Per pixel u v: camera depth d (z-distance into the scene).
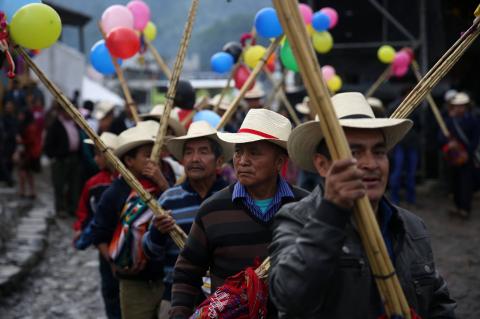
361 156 2.27
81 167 11.02
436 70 2.76
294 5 2.03
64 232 10.05
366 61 14.24
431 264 2.42
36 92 15.32
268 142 3.27
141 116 5.95
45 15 3.51
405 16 13.80
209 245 3.23
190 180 4.01
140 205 4.43
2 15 3.41
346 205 2.06
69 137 10.88
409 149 11.43
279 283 2.15
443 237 9.07
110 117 10.02
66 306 6.57
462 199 10.45
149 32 6.39
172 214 3.95
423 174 13.49
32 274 7.62
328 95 2.05
